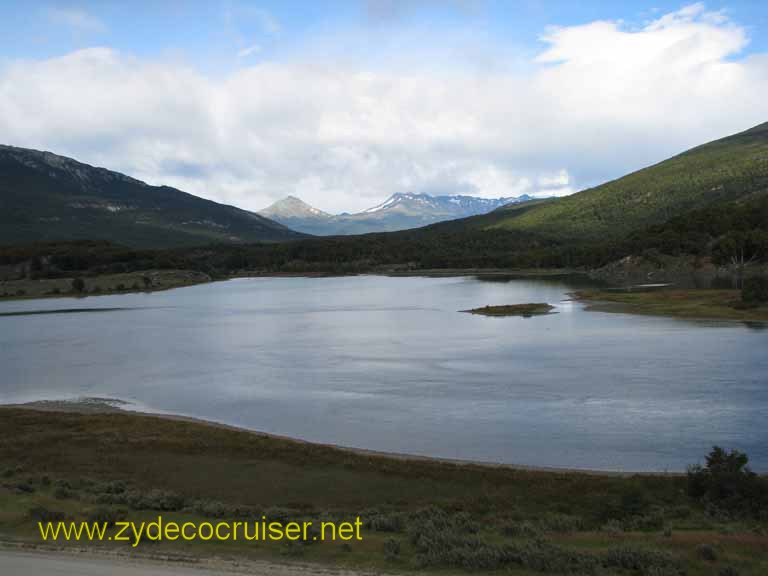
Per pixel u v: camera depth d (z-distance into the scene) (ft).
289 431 132.36
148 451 111.86
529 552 56.29
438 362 203.31
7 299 614.75
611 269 627.87
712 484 82.38
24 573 53.52
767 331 233.76
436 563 55.88
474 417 136.77
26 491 85.71
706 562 55.88
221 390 175.63
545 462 107.04
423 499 86.89
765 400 139.64
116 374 205.36
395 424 133.90
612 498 84.48
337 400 158.20
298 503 84.64
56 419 138.10
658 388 154.30
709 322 264.31
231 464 103.96
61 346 273.95
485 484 92.63
